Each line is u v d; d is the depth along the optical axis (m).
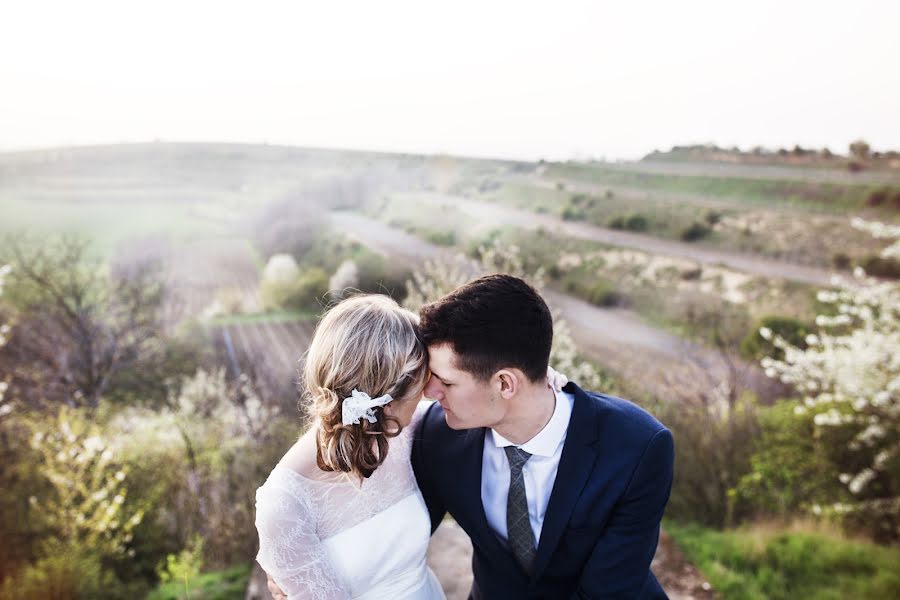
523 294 1.21
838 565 3.67
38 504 4.89
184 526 4.95
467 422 1.26
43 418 6.32
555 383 1.38
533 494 1.33
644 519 1.29
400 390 1.24
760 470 4.63
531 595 1.39
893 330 5.07
